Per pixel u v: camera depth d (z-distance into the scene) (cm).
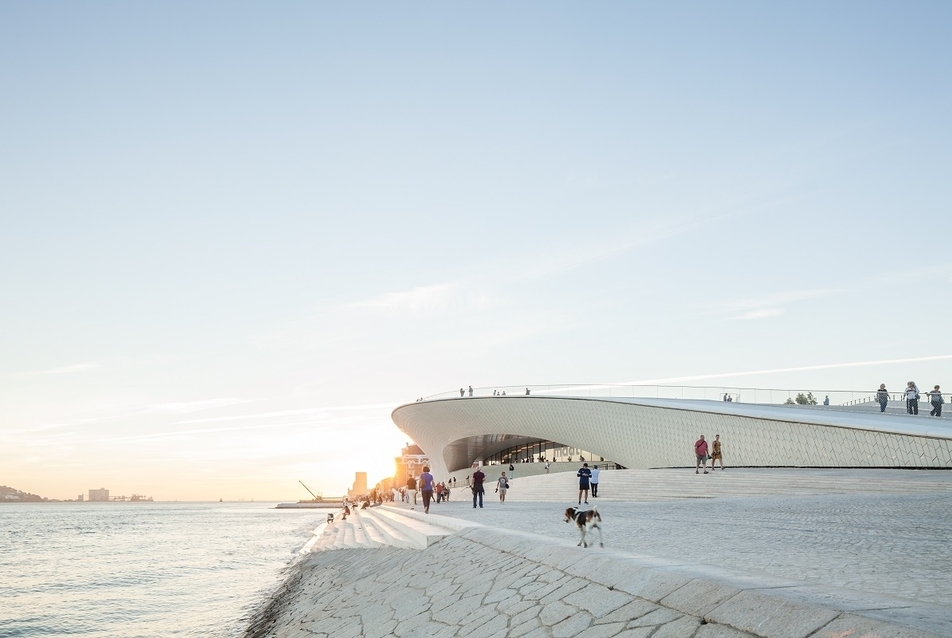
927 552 841
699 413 4225
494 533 1156
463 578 991
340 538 3394
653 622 550
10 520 13875
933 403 3259
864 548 890
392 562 1488
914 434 2672
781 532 1126
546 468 5988
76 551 5234
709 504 1998
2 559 4497
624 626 567
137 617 2209
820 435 3206
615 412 5044
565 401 5500
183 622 2061
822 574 692
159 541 6444
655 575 629
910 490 2062
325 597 1576
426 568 1210
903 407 4112
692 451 4297
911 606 455
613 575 683
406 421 8144
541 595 741
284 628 1413
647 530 1248
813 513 1472
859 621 417
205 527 9744
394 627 953
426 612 934
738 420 3850
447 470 8381
